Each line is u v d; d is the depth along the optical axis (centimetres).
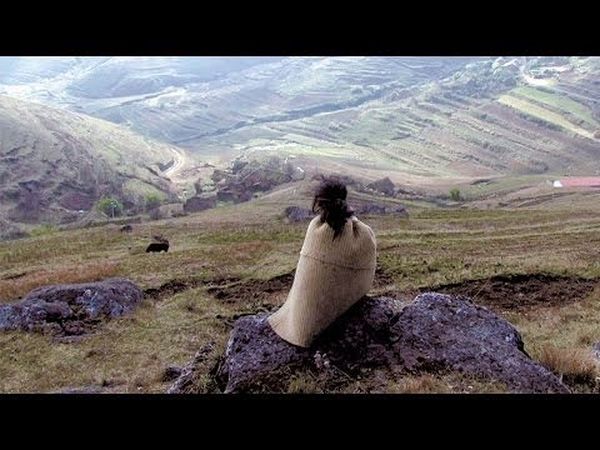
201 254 3139
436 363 743
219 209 14700
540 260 2677
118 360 1623
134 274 2723
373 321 791
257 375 731
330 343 762
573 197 16838
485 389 671
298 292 732
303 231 4281
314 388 694
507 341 809
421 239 3609
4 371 1581
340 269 705
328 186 702
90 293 2077
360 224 717
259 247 3256
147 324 1975
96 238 4894
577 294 2081
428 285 2244
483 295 2128
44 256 3769
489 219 5403
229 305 2245
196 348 1728
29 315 1927
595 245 3194
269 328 810
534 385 710
